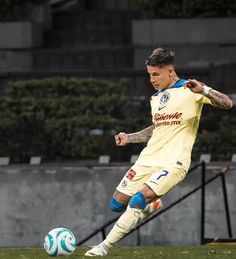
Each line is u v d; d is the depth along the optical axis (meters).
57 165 51.50
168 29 60.03
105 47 61.59
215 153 52.91
